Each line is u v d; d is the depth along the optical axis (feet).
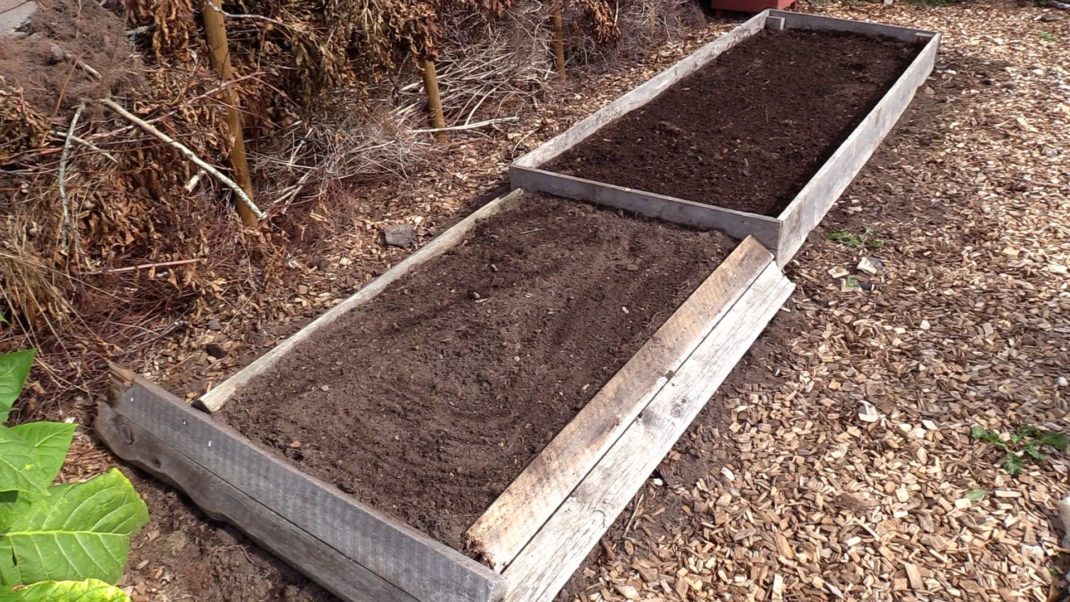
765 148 15.17
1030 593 7.68
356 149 14.70
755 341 11.23
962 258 12.73
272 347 11.29
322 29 12.94
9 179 9.79
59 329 10.73
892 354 10.87
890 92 16.17
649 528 8.55
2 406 7.27
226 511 8.45
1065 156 15.46
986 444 9.36
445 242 12.62
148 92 10.73
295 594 7.82
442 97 17.80
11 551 6.86
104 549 7.30
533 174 13.98
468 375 9.73
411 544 7.13
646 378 9.45
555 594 7.48
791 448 9.49
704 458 9.39
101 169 10.29
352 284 12.65
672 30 22.49
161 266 11.53
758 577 8.00
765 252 11.97
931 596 7.70
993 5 24.59
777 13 21.91
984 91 18.52
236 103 12.26
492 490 8.00
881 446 9.44
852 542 8.29
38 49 10.11
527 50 18.80
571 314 10.74
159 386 10.44
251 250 12.64
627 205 13.15
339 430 8.95
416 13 14.47
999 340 10.97
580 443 8.45
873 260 12.80
